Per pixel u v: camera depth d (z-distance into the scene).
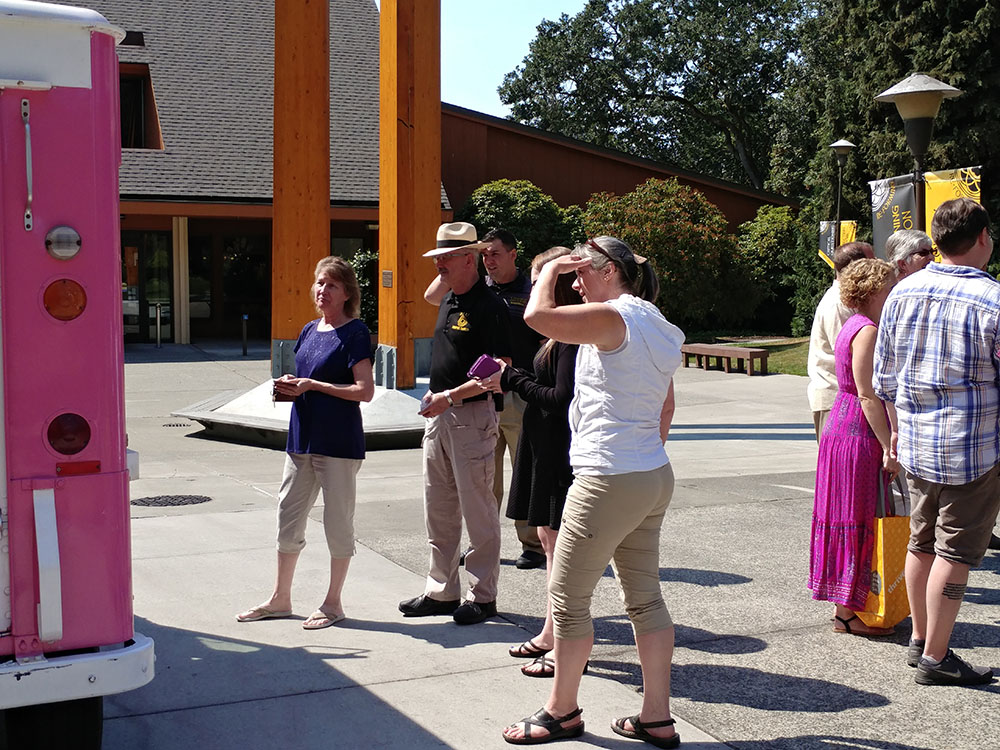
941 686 4.45
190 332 26.75
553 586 3.87
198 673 4.56
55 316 3.09
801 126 36.00
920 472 4.42
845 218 26.23
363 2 32.22
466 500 5.27
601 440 3.71
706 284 26.72
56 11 3.06
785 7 43.72
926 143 8.67
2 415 3.05
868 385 4.80
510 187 26.91
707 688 4.43
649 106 45.16
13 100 3.02
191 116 26.62
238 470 10.54
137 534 7.13
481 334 5.22
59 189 3.08
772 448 11.80
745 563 6.43
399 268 13.25
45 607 3.08
